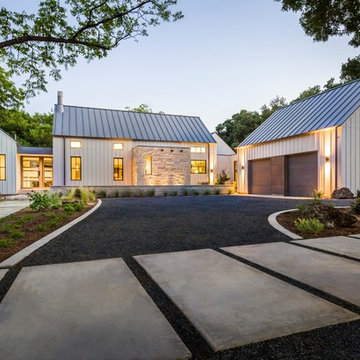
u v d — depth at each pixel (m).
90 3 6.00
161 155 19.95
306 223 5.49
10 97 21.34
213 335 1.77
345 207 8.92
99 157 19.75
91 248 4.23
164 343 1.70
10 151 18.47
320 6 5.56
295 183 16.59
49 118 34.75
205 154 22.67
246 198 14.79
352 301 2.33
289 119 18.38
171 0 6.10
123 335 1.78
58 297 2.39
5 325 1.89
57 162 18.77
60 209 8.98
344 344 1.73
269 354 1.63
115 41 6.52
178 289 2.57
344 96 15.73
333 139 13.99
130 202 12.27
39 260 3.63
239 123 39.66
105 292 2.51
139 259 3.60
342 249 4.13
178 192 18.95
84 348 1.63
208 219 6.95
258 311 2.12
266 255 3.80
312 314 2.07
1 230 5.40
